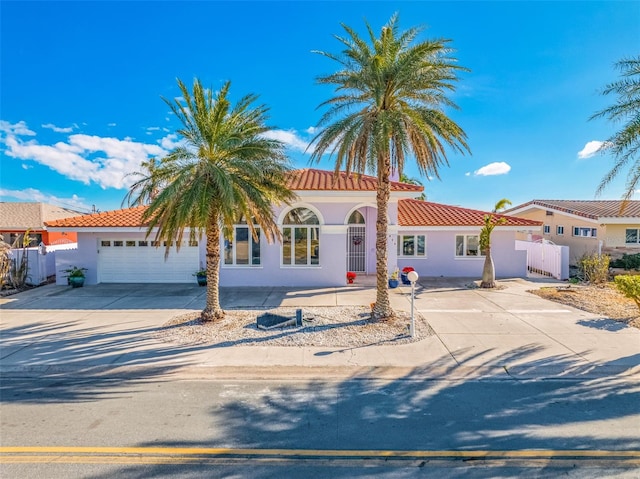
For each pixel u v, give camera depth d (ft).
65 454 17.06
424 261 69.56
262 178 38.22
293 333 34.99
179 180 33.81
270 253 58.59
